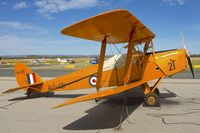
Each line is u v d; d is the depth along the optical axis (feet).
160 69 22.63
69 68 103.76
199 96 27.43
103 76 24.72
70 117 18.92
